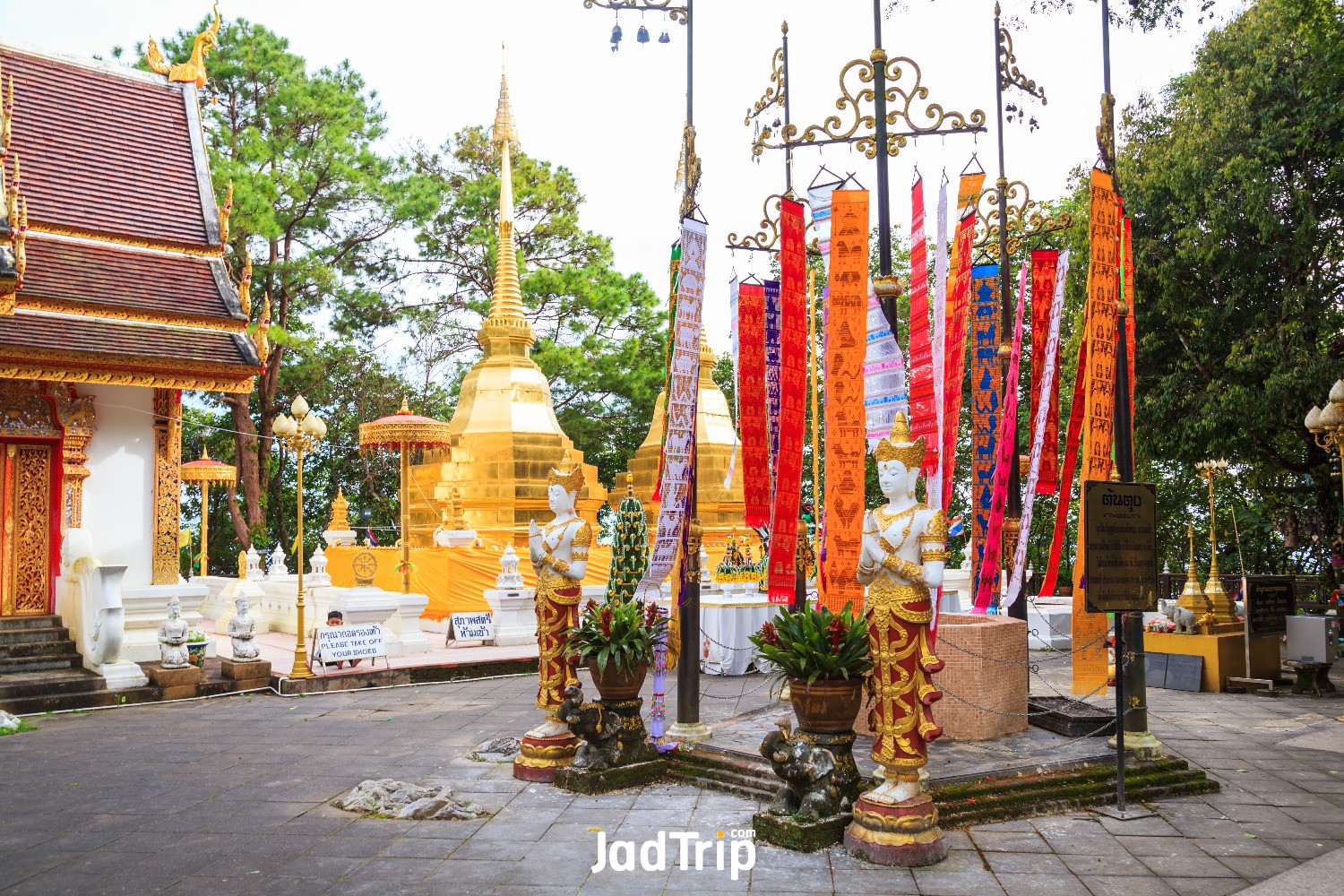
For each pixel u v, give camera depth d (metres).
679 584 9.41
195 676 13.13
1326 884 5.84
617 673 8.20
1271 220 16.81
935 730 6.25
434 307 33.12
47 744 10.20
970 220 9.02
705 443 25.20
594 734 7.99
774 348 10.89
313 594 17.75
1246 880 5.94
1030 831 6.84
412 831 7.01
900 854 6.18
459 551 19.34
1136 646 8.29
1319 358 16.42
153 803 7.85
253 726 11.10
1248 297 17.92
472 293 33.69
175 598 13.46
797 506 9.04
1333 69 14.34
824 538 7.66
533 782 8.30
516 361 24.80
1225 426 17.53
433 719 11.38
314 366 29.94
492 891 5.87
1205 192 17.50
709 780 8.07
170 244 15.64
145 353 14.11
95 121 16.05
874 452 6.77
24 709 11.95
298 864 6.38
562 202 35.38
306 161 28.84
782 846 6.54
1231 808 7.45
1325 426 12.40
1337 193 17.34
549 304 33.47
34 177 14.82
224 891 5.93
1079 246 19.08
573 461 8.87
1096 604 7.21
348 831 7.07
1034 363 12.21
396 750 9.70
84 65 16.52
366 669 14.13
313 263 28.59
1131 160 19.16
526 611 17.55
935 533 6.40
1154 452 19.44
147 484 14.83
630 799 7.75
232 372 15.03
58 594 14.08
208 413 35.00
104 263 14.83
